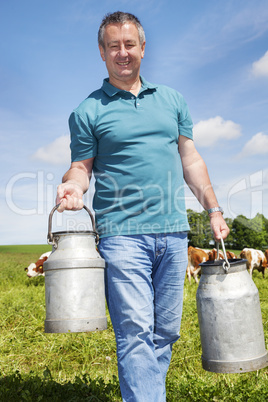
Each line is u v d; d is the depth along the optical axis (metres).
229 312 2.38
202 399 3.03
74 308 2.15
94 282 2.21
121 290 2.41
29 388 3.29
